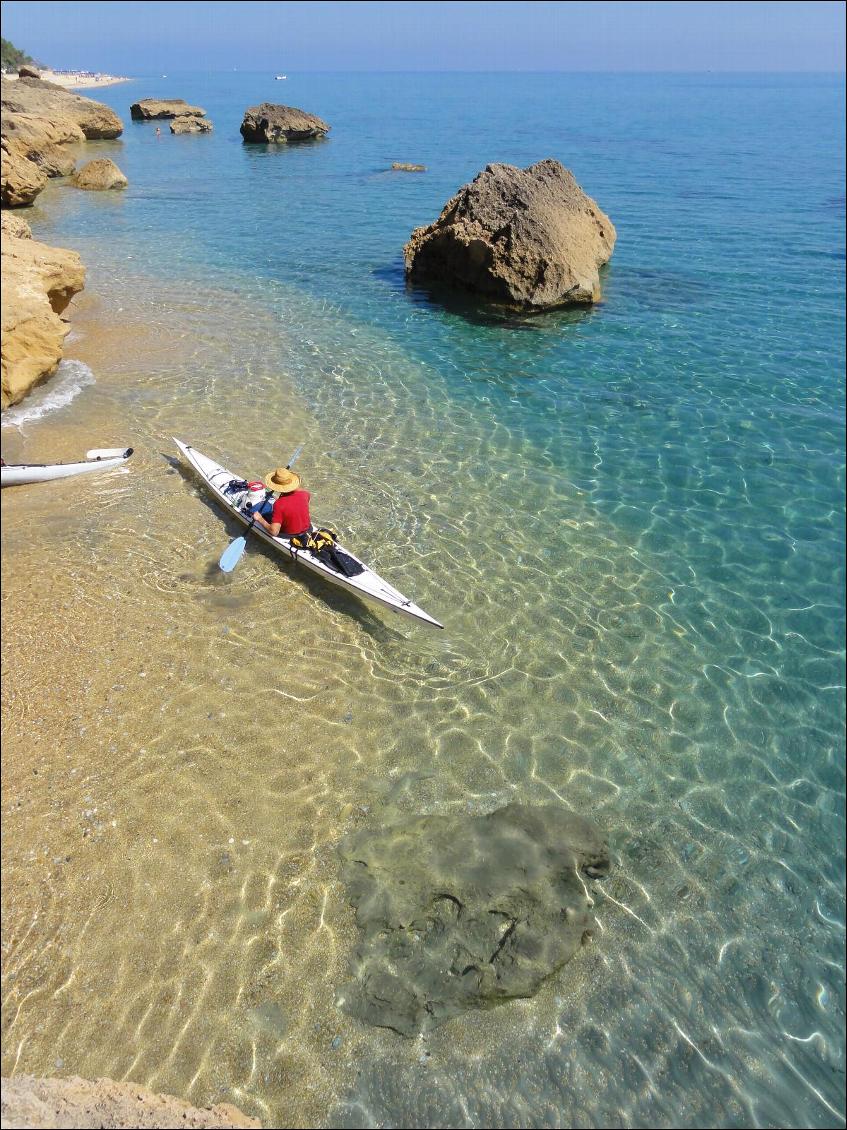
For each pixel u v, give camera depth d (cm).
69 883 508
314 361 1409
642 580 880
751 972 504
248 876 524
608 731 682
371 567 856
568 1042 451
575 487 1058
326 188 3198
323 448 1102
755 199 3170
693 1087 441
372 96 11412
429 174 3625
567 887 535
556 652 766
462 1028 450
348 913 502
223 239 2309
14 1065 412
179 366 1334
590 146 4912
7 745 598
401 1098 417
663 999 481
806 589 879
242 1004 451
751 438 1212
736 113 9119
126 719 635
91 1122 354
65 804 559
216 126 5950
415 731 660
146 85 18575
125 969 464
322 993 459
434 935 490
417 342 1548
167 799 572
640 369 1460
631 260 2206
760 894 555
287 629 758
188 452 1023
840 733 698
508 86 18262
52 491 941
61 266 1334
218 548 862
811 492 1069
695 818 611
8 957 465
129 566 816
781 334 1652
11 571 789
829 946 526
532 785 621
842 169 4119
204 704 659
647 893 546
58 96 4438
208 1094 409
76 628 723
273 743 630
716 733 691
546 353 1523
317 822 567
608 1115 423
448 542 915
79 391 1205
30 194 2539
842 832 608
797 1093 444
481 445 1152
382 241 2352
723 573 901
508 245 1717
